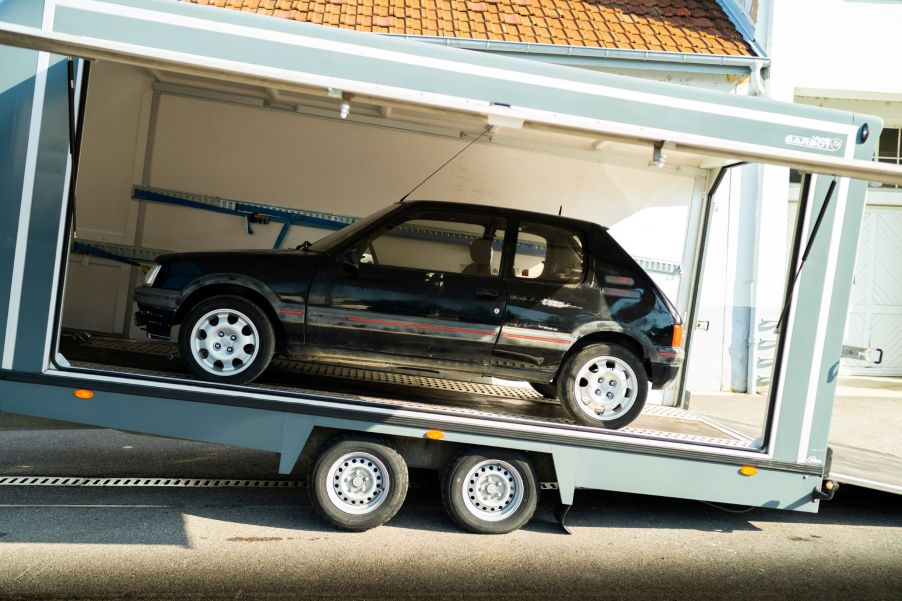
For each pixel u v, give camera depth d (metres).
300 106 8.94
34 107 4.79
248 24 4.52
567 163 9.24
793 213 11.62
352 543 4.89
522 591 4.25
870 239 11.98
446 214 5.80
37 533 4.65
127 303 8.80
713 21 10.41
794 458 5.30
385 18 9.50
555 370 5.70
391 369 5.68
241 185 8.94
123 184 8.78
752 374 10.40
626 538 5.45
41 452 6.62
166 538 4.74
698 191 9.32
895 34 10.98
